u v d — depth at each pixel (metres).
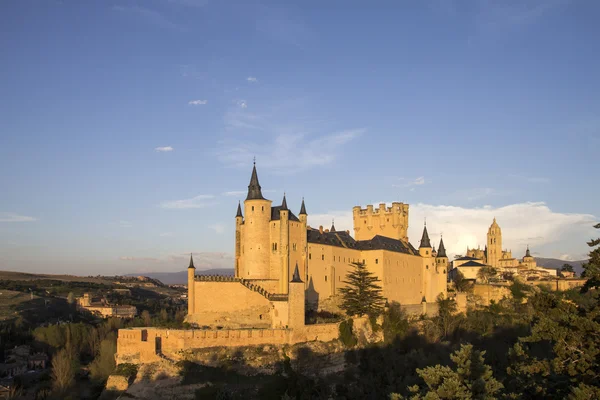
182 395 105.50
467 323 169.62
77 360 159.50
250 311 129.38
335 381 117.69
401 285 179.00
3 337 192.00
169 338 114.50
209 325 127.12
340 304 155.38
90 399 126.44
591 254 64.75
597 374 60.12
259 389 106.69
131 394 107.62
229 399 101.50
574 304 75.31
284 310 124.50
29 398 134.50
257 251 142.25
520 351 73.00
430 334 154.50
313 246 149.62
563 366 63.22
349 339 130.12
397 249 180.88
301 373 114.62
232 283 130.12
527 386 65.81
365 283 147.62
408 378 108.81
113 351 138.75
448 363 122.44
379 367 125.06
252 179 146.62
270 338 119.62
